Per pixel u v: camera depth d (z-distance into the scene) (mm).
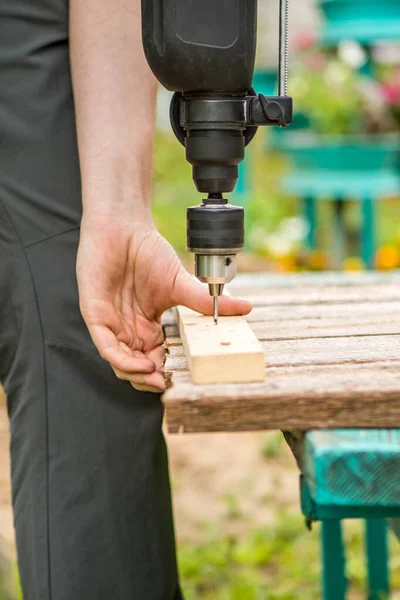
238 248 1667
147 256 1954
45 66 2072
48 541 2066
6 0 2055
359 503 1375
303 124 5711
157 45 1583
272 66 6180
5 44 2070
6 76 2072
